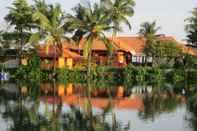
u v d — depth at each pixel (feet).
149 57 339.98
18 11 296.51
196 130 102.37
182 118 120.67
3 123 112.27
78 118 121.29
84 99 168.76
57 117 122.93
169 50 325.01
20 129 103.96
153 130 103.40
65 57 293.84
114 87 223.30
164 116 124.77
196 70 284.41
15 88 211.00
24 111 134.41
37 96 177.47
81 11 265.75
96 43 329.72
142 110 137.90
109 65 298.56
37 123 112.37
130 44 359.66
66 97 174.91
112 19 289.33
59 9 271.49
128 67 271.90
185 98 172.55
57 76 259.80
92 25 264.93
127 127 107.34
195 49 329.31
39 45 301.02
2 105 148.46
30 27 297.33
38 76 262.67
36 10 276.62
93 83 245.65
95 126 108.88
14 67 286.66
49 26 268.21
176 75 271.49
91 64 283.59
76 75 261.03
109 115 127.65
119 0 291.58
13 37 302.25
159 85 238.27
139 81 263.08
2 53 314.96
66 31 271.69
